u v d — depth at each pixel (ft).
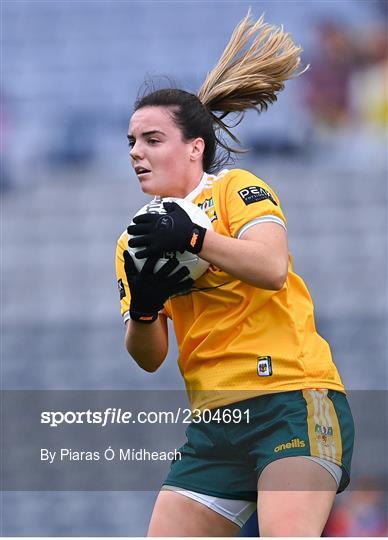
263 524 33.96
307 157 177.99
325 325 133.08
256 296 36.47
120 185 173.88
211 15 202.80
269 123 179.73
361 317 134.82
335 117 182.19
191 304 37.91
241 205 36.42
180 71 196.95
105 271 151.94
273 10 198.59
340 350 127.34
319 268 147.13
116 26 203.21
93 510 98.17
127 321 40.22
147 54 199.11
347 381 121.29
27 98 193.67
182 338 38.86
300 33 192.85
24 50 200.64
